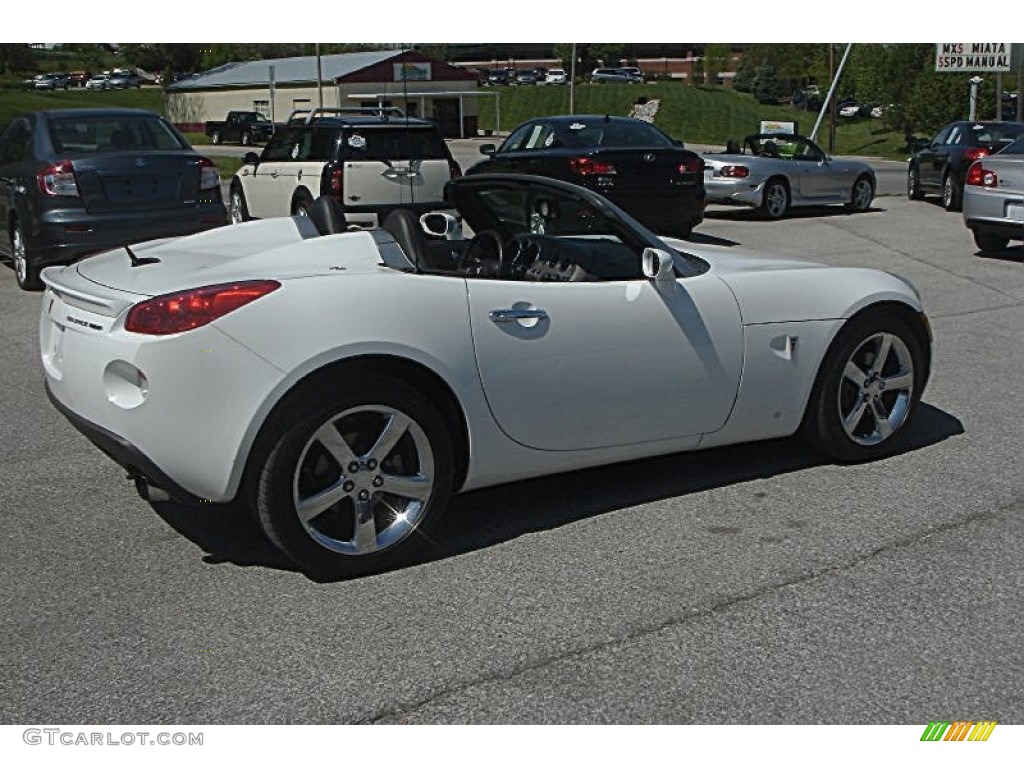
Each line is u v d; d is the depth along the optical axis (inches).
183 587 153.9
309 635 140.1
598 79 3671.3
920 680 129.4
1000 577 156.9
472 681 129.3
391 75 1999.3
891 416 208.4
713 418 186.7
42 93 2726.4
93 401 155.3
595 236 186.4
